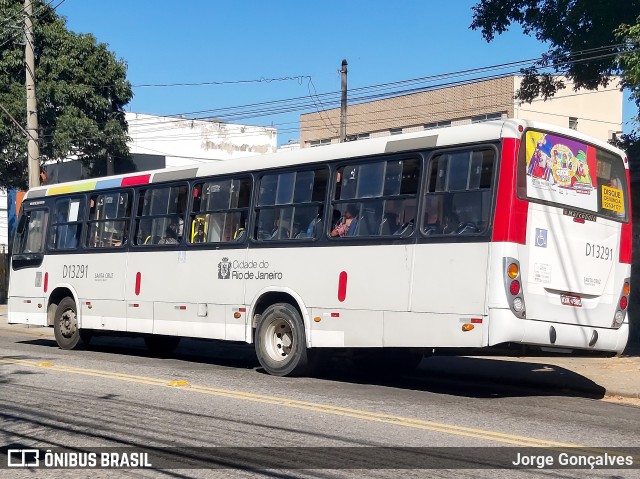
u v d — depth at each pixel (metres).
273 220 12.89
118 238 15.57
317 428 8.67
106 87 31.22
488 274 10.08
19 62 29.77
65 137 29.91
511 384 12.84
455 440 8.15
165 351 17.05
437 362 14.52
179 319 14.14
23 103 29.39
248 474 6.89
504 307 9.98
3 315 27.00
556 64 19.80
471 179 10.45
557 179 10.63
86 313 16.05
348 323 11.60
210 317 13.62
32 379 11.96
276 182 12.95
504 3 21.06
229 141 50.91
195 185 14.23
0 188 32.78
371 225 11.52
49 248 17.11
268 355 12.80
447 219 10.62
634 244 18.20
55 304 17.11
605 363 14.49
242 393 10.87
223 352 17.39
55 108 30.58
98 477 6.86
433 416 9.41
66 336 16.72
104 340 20.30
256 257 12.98
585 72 19.94
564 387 12.30
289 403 10.12
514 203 10.09
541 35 20.61
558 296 10.53
